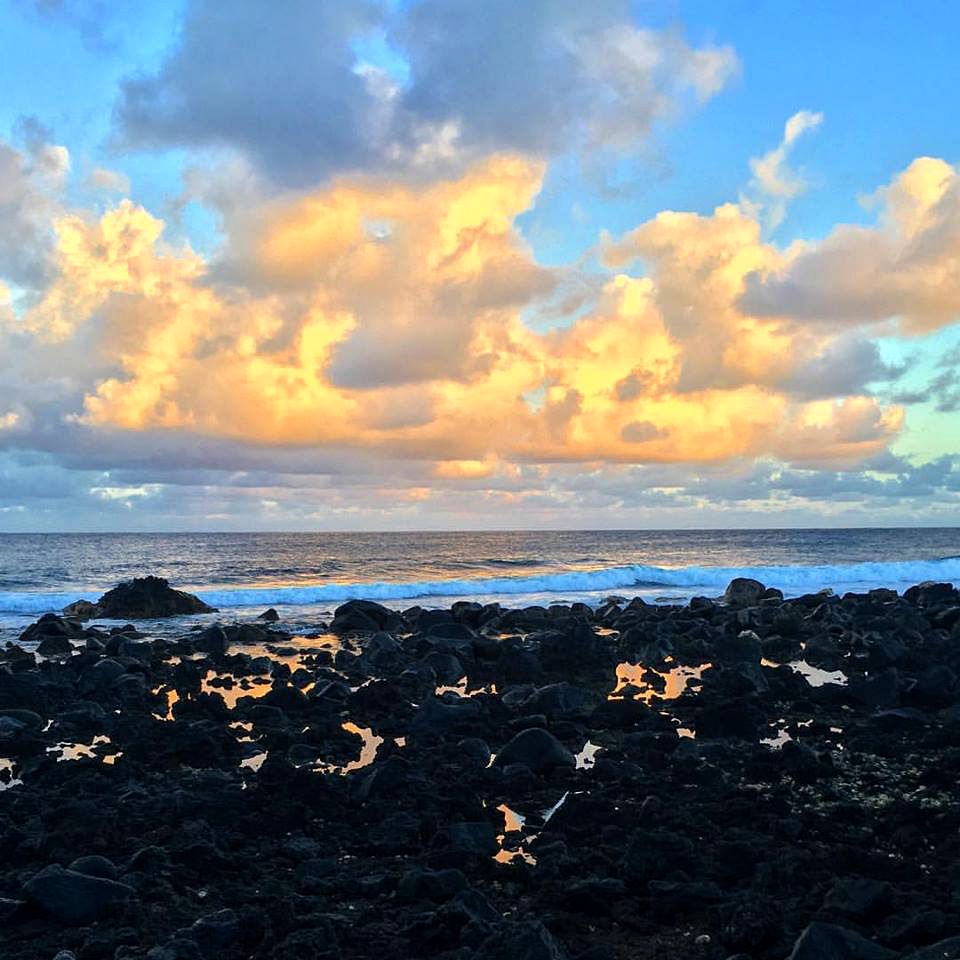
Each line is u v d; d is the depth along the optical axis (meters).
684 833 10.20
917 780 12.35
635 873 8.80
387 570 65.62
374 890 8.88
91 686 20.14
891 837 10.18
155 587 37.47
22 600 40.22
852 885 8.10
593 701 17.81
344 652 24.62
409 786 12.05
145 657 24.56
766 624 30.48
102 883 8.57
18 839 10.16
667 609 34.62
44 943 7.93
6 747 14.81
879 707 17.27
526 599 43.12
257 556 86.19
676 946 7.75
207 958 7.48
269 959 7.42
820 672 22.06
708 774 12.36
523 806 11.77
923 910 7.71
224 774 12.97
